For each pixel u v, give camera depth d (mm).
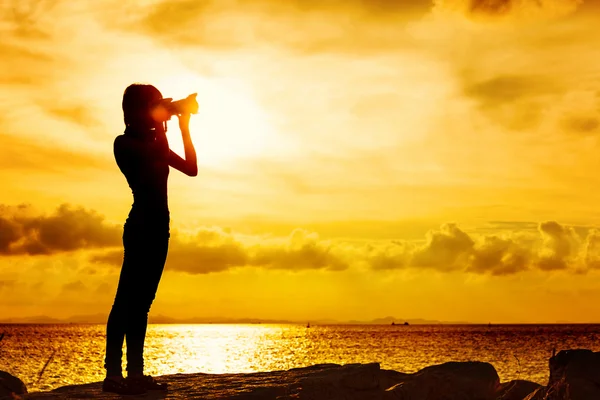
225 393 4895
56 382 47281
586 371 6469
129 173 5012
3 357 84000
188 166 5246
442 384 6230
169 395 4820
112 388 4895
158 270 5031
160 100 5078
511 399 6715
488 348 112938
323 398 5168
